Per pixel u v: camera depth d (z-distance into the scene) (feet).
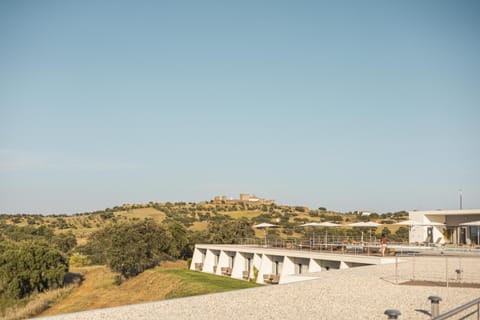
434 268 74.84
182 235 212.64
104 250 176.55
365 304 45.16
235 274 139.33
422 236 142.61
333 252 105.29
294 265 113.70
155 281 149.48
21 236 262.47
